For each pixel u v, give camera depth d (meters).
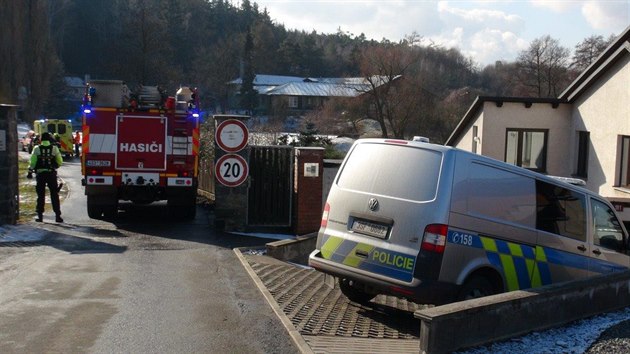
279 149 13.68
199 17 116.12
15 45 68.38
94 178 14.13
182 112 14.36
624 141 18.27
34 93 71.75
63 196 19.73
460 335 5.66
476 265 6.87
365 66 52.66
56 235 12.20
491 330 5.92
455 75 75.56
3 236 11.82
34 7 72.06
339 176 7.64
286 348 6.00
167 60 74.62
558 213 7.93
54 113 87.56
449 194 6.71
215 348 5.93
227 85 89.75
